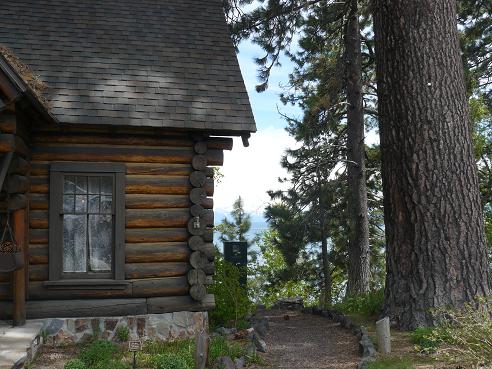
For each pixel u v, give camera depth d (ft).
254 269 93.61
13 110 25.41
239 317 36.96
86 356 26.53
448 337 26.66
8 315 29.71
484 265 31.63
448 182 31.89
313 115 58.75
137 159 31.71
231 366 25.12
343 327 37.58
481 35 61.52
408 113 32.76
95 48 34.37
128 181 31.58
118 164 31.42
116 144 31.65
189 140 32.42
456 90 32.81
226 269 38.06
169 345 30.12
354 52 58.18
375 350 27.58
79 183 31.65
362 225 59.21
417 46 32.83
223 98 33.14
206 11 39.65
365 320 37.27
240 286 38.19
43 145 30.94
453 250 31.35
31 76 28.73
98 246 31.65
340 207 65.98
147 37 36.17
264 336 35.19
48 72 31.96
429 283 31.27
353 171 59.67
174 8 39.17
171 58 35.01
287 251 69.05
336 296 91.76
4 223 29.32
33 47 33.37
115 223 31.22
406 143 32.76
